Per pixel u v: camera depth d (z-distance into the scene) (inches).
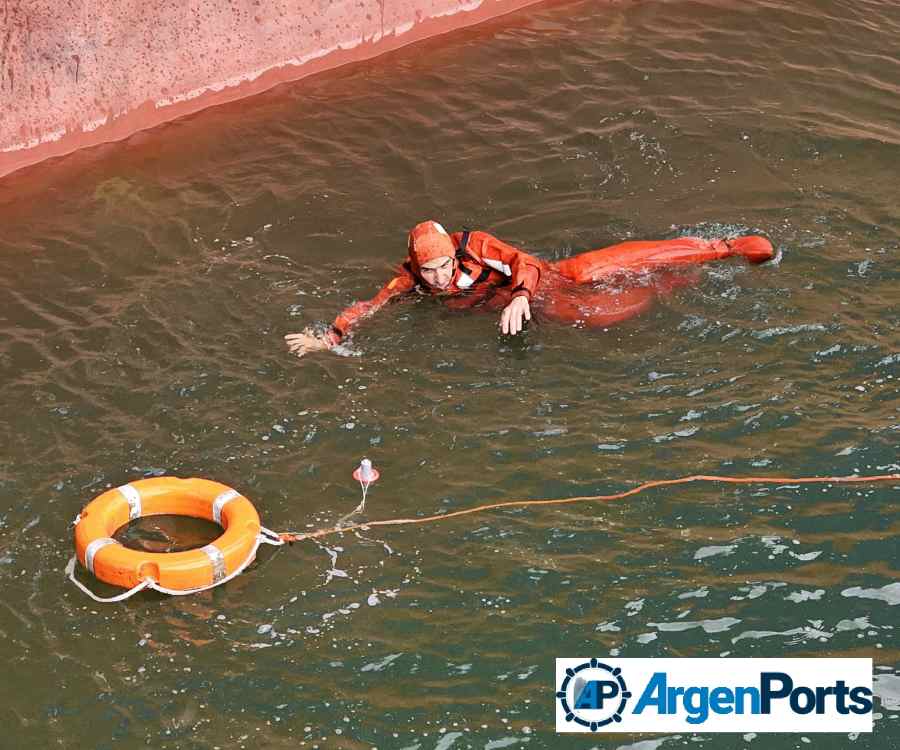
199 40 596.7
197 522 363.6
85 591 338.0
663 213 507.2
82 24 558.6
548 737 292.2
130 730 298.2
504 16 688.4
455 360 422.0
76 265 482.3
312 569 342.6
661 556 340.2
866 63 632.4
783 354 415.2
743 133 565.3
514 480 370.3
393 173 543.2
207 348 433.1
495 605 328.2
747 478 365.1
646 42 655.1
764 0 696.4
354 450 385.7
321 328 442.9
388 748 290.7
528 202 520.1
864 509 352.2
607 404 398.6
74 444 390.3
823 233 485.1
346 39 642.2
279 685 308.3
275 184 535.5
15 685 310.3
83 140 569.3
